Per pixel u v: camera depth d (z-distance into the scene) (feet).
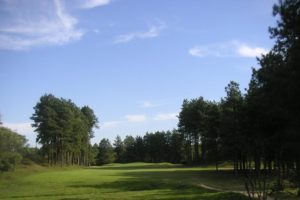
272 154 78.69
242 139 84.74
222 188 161.89
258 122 88.33
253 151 73.31
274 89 67.82
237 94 200.95
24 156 330.54
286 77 63.93
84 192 159.94
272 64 75.36
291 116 66.95
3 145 249.34
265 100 76.59
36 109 377.50
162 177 223.10
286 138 73.61
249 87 102.47
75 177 223.71
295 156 75.36
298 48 62.23
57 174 251.19
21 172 266.98
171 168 348.38
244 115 108.78
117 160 637.71
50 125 371.15
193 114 397.19
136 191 159.22
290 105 66.03
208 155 290.76
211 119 268.21
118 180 201.98
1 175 239.30
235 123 145.18
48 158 386.93
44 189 174.40
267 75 71.41
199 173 259.39
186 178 217.15
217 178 219.82
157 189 164.55
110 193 153.69
